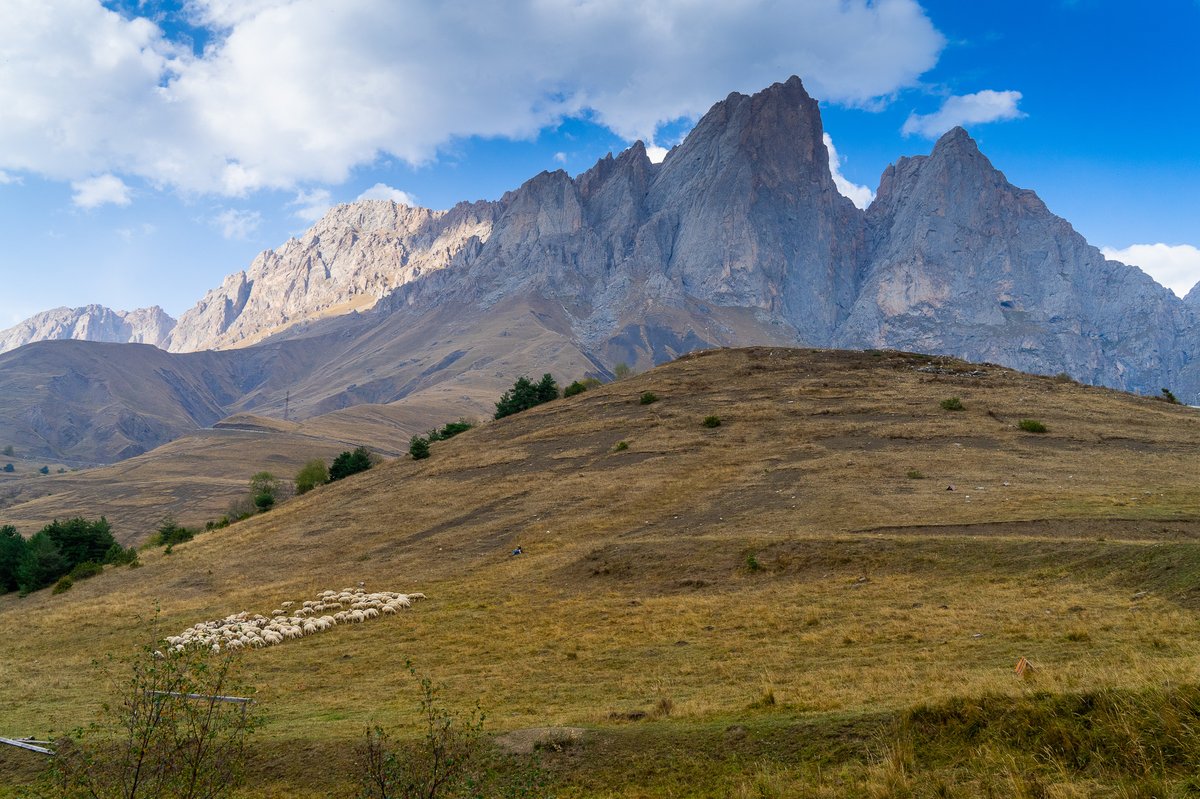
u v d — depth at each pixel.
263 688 30.58
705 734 18.47
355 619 41.22
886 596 33.47
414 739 20.61
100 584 66.12
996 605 29.72
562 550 49.69
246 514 98.44
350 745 21.02
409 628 38.31
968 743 15.63
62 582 69.19
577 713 22.33
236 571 60.19
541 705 24.22
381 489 78.19
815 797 14.88
